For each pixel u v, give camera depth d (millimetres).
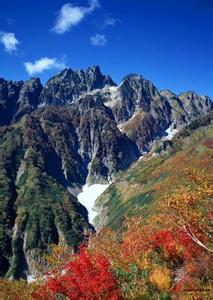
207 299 32938
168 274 39719
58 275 50000
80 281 41781
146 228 52562
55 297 44719
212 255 36750
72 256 53031
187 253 40344
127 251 50219
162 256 44312
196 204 31000
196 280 35562
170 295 35531
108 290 40094
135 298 37812
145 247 47469
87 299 40750
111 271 42219
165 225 46906
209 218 31109
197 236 34094
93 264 42625
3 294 62781
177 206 31062
